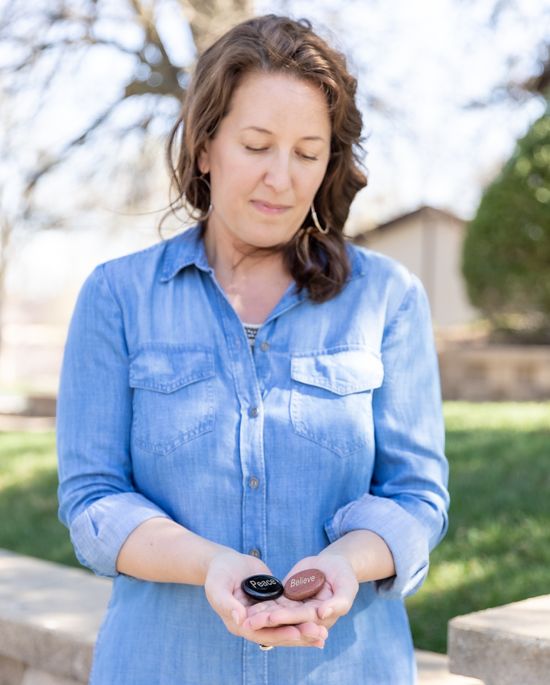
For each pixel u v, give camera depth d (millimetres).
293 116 1629
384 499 1661
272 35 1653
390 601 1731
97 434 1687
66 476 1688
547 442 5477
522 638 2156
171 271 1746
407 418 1735
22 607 3080
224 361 1689
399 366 1751
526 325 10672
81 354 1714
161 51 10570
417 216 21234
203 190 1821
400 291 1782
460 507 4375
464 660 2252
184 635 1638
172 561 1531
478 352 10008
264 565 1495
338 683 1644
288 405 1664
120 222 11023
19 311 27781
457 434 5969
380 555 1580
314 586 1403
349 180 1813
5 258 10984
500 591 3461
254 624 1356
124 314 1720
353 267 1774
